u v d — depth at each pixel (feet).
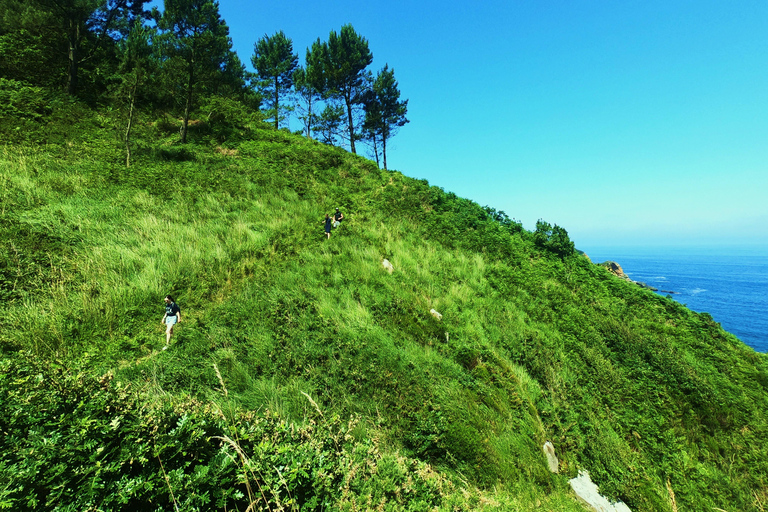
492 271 53.06
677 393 34.99
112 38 87.45
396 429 21.21
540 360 35.19
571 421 28.53
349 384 23.99
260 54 116.98
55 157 48.21
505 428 24.85
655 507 23.31
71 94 70.18
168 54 68.44
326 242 47.57
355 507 10.28
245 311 30.01
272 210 53.11
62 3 69.97
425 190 75.72
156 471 9.03
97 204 40.29
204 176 57.00
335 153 87.10
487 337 37.09
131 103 57.06
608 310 49.49
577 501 21.62
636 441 29.25
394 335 31.12
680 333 46.42
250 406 19.74
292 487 9.86
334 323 30.40
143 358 24.26
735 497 26.48
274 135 94.48
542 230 66.85
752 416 34.27
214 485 9.09
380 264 44.86
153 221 40.04
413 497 12.89
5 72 66.28
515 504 17.99
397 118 113.91
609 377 35.78
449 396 25.23
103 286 29.30
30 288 26.86
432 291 42.60
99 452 8.61
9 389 11.18
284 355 25.27
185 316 29.63
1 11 69.41
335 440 13.38
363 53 106.93
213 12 71.51
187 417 10.55
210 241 40.04
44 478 8.01
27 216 33.83
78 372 11.98
